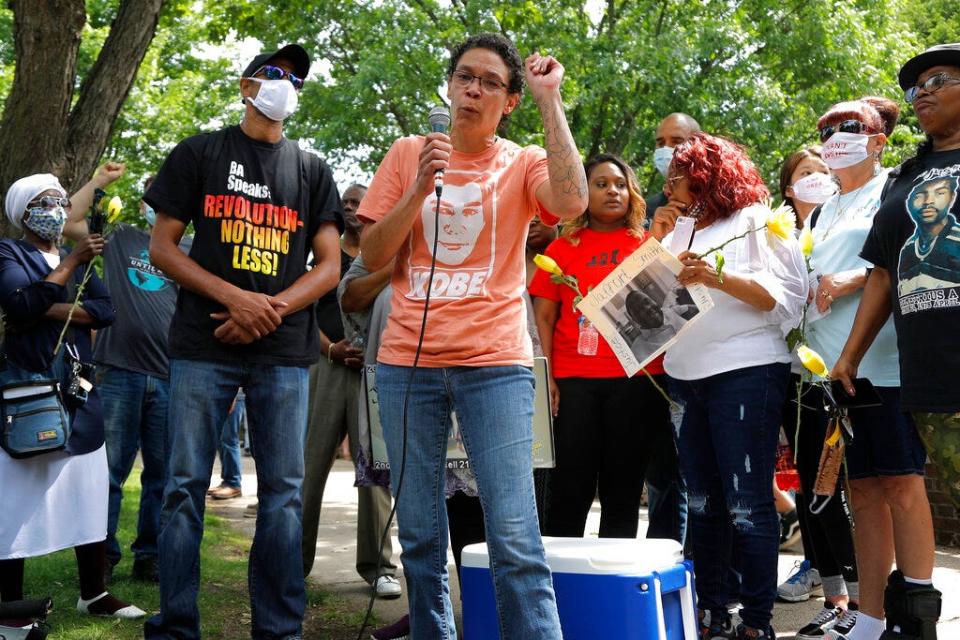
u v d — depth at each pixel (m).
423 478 3.03
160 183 3.81
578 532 4.29
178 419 3.68
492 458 2.93
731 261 3.97
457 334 2.97
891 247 3.52
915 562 3.67
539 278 4.50
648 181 16.44
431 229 3.08
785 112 14.70
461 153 3.13
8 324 4.23
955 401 3.25
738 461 3.83
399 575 5.58
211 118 20.59
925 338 3.33
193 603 3.66
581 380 4.29
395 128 17.11
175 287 5.52
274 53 3.92
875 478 3.88
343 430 5.22
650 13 15.62
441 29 16.02
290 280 3.90
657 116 14.78
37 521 4.16
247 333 3.68
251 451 3.86
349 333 4.92
